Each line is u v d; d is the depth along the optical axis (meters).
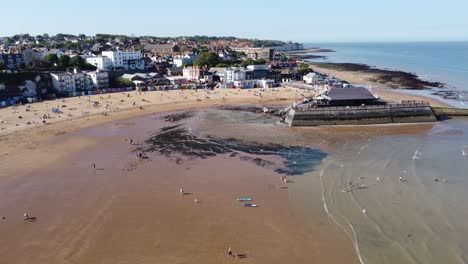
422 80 190.50
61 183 63.75
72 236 47.25
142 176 66.81
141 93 152.38
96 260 42.22
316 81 179.12
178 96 147.12
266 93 155.62
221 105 133.12
